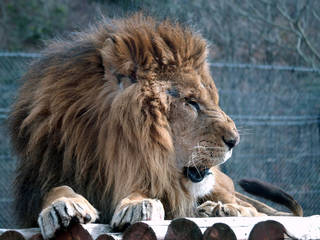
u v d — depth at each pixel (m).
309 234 5.79
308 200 18.86
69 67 7.04
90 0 26.44
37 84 7.28
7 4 29.72
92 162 6.88
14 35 28.69
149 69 6.81
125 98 6.67
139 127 6.62
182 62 7.04
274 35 24.42
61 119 6.93
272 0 21.23
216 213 7.03
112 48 6.84
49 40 8.15
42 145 7.00
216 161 6.86
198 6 22.33
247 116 18.78
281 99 19.69
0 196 17.42
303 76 20.00
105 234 5.21
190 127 6.90
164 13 8.18
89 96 6.93
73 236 5.49
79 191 6.86
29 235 5.75
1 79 19.48
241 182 9.55
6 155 17.41
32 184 7.12
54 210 5.47
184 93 6.91
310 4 21.64
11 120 7.59
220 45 23.64
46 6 29.42
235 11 21.88
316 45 23.56
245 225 5.76
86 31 7.82
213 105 7.05
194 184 7.18
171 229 5.19
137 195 6.45
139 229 5.18
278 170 18.98
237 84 19.42
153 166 6.68
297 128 19.16
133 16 7.72
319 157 18.89
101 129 6.76
